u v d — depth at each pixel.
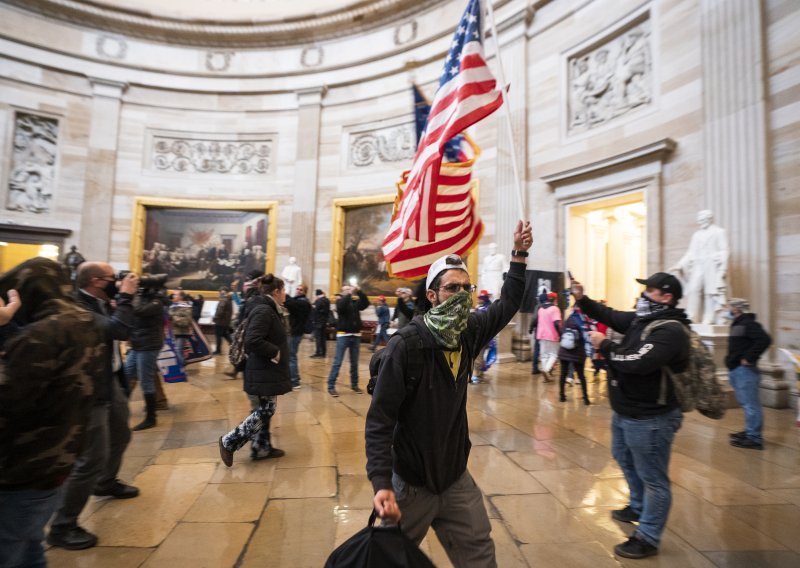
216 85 15.90
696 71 7.64
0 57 14.09
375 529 1.34
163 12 15.35
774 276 6.28
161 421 4.87
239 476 3.35
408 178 3.16
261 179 15.82
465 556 1.60
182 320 6.96
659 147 7.79
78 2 14.77
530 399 6.03
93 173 14.92
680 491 3.11
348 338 6.34
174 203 15.45
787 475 3.40
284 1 16.23
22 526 1.45
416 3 13.91
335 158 15.22
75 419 1.52
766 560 2.29
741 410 5.61
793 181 6.16
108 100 15.23
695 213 7.49
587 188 9.38
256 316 3.41
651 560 2.28
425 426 1.55
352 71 15.08
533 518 2.73
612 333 6.86
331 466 3.56
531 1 10.94
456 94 2.84
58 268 1.67
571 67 10.25
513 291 1.87
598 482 3.27
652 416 2.30
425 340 1.56
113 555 2.29
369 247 14.42
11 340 1.42
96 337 1.65
